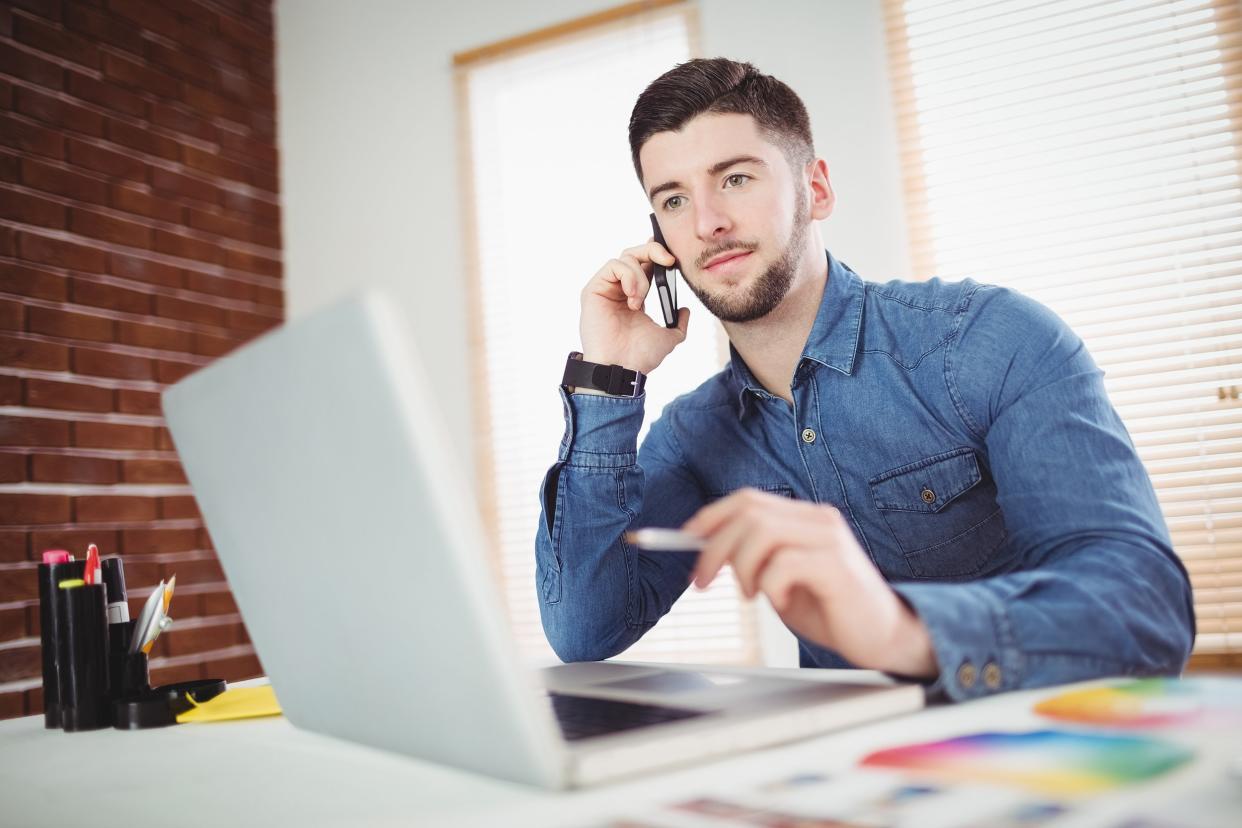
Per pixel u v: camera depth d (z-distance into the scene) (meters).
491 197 2.83
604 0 2.70
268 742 0.73
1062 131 2.20
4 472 2.15
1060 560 0.81
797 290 1.21
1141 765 0.45
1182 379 2.05
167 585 0.95
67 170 2.39
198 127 2.80
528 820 0.44
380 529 0.50
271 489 0.59
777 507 0.63
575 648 1.17
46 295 2.30
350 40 3.06
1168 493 2.05
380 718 0.60
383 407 0.46
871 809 0.41
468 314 2.81
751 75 1.20
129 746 0.77
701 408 1.37
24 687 2.12
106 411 2.40
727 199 1.18
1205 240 2.06
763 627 2.37
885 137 2.35
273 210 3.04
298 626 0.65
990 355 1.07
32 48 2.34
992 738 0.52
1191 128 2.10
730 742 0.54
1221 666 1.98
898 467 1.18
